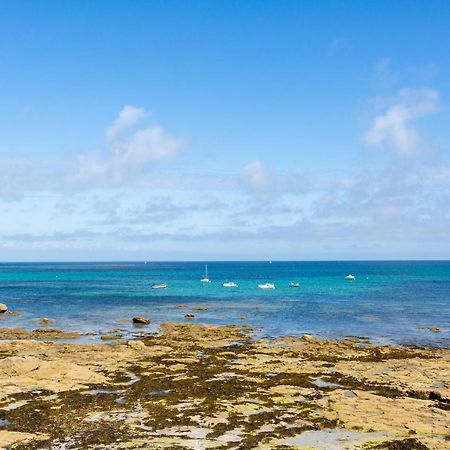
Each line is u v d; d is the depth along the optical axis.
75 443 21.80
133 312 76.19
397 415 25.27
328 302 89.50
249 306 83.75
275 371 34.94
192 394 29.08
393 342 49.44
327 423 24.20
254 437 22.48
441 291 114.69
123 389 30.08
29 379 31.22
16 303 90.31
